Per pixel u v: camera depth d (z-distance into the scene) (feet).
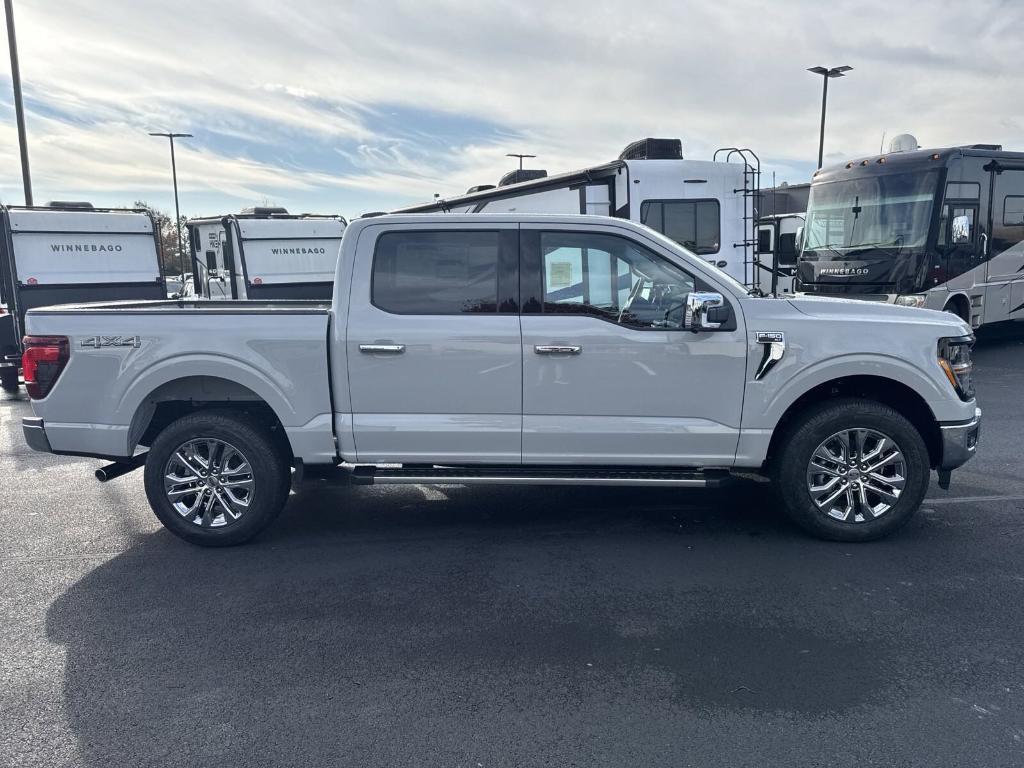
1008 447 23.50
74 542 16.75
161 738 9.64
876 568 14.64
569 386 15.48
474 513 18.30
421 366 15.51
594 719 9.95
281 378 15.61
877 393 16.56
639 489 20.07
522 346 15.39
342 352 15.49
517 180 42.42
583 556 15.49
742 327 15.31
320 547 16.22
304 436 15.80
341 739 9.59
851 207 41.34
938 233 37.99
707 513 18.04
